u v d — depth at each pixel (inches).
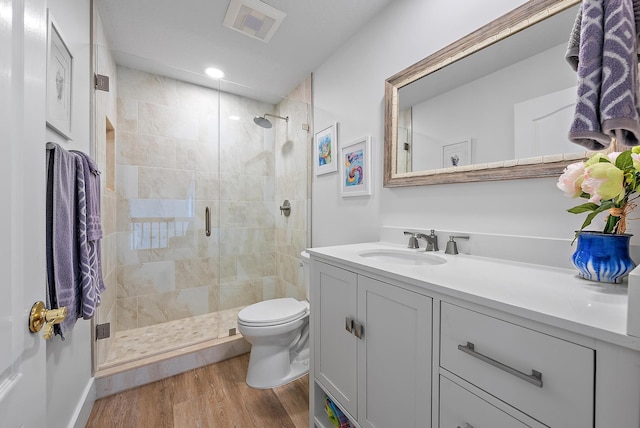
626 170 26.4
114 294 82.5
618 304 22.2
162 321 93.0
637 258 30.0
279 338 64.6
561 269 34.9
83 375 54.6
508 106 40.8
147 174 90.6
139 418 54.2
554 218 36.9
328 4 61.4
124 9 62.9
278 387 64.2
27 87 21.1
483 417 24.6
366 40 67.7
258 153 107.6
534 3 37.5
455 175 47.4
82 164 43.1
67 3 46.9
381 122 63.9
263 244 109.4
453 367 27.2
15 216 19.6
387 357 35.0
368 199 68.2
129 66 86.3
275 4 61.4
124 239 87.4
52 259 35.4
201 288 99.5
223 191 102.3
